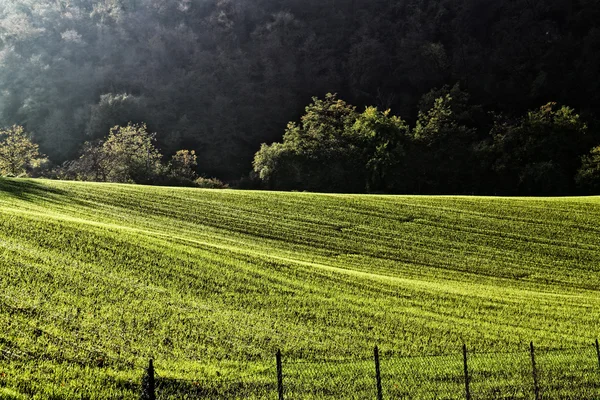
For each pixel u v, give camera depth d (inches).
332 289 1248.2
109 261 1182.9
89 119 4330.7
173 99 4645.7
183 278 1171.9
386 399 755.4
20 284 973.8
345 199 2253.9
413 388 794.2
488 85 4534.9
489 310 1219.2
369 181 3462.1
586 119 3914.9
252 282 1217.4
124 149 3442.4
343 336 1001.5
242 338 936.9
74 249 1212.5
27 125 4247.0
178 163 3700.8
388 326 1068.5
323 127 3715.6
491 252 1720.0
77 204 1881.2
